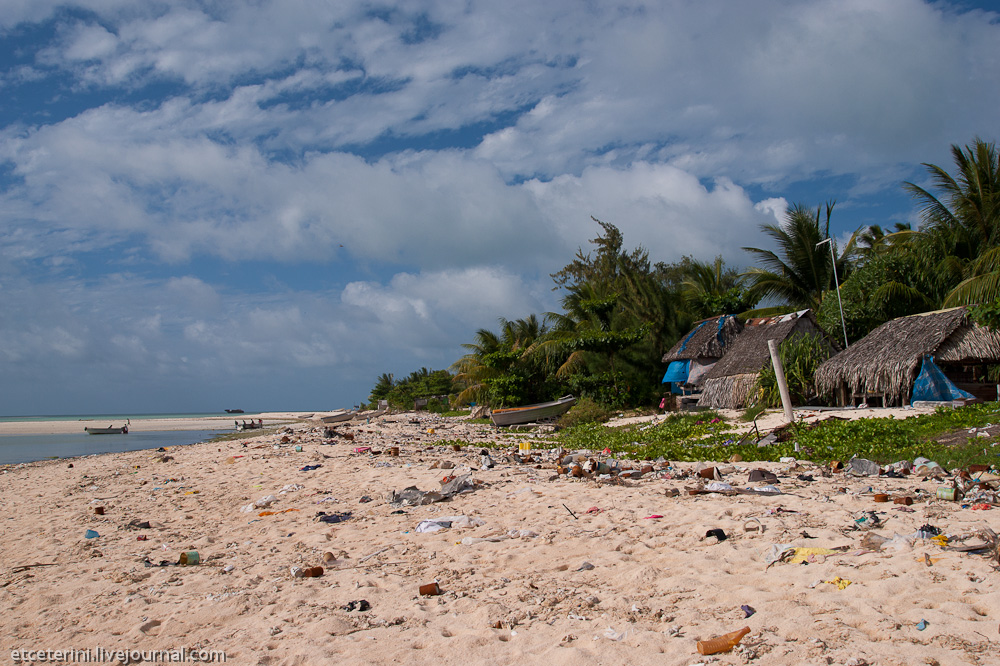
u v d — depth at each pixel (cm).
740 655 381
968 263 2223
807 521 638
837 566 500
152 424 6756
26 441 3962
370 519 864
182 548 810
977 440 1061
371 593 563
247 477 1322
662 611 462
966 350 1612
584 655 401
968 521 595
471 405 4306
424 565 637
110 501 1202
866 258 2723
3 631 550
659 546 617
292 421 6112
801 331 2230
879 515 638
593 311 3130
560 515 771
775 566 524
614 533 675
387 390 7775
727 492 811
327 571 646
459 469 1155
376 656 431
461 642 440
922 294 2245
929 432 1243
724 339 2739
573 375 3194
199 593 614
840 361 1891
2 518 1151
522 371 3566
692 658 387
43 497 1366
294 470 1337
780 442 1338
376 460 1429
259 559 725
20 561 816
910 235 2588
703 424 1780
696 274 3516
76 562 780
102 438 4203
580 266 4303
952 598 422
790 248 2948
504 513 812
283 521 909
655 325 3150
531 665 403
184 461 1783
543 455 1448
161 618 550
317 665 426
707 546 598
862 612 416
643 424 2061
